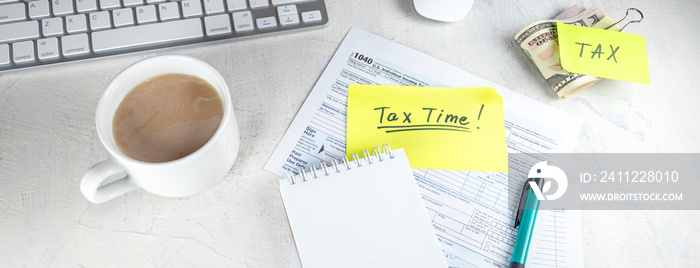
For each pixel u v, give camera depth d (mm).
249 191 561
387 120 599
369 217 516
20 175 559
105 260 528
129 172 462
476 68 641
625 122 620
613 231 562
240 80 616
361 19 663
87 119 588
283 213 554
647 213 574
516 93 626
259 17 625
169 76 497
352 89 614
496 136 597
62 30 593
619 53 620
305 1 635
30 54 588
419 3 654
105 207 547
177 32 606
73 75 605
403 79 626
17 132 578
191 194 531
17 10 591
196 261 531
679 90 643
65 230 538
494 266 538
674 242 563
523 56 651
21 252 528
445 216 556
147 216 546
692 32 678
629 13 682
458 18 657
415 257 502
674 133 618
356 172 535
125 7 605
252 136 586
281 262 533
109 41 598
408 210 519
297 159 577
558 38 618
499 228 554
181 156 463
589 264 546
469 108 610
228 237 541
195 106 484
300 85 618
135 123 473
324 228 511
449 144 589
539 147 598
